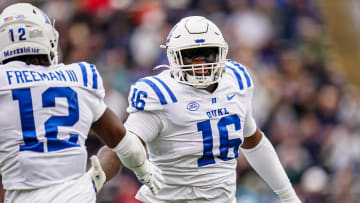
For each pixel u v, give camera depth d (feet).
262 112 107.55
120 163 47.11
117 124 42.57
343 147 112.06
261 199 93.25
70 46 114.21
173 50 47.80
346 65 144.56
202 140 47.32
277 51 128.06
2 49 40.14
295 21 135.33
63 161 39.55
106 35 115.34
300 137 109.50
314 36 137.08
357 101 125.90
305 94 116.37
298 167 104.73
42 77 39.73
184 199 48.39
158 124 47.19
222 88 48.24
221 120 47.78
